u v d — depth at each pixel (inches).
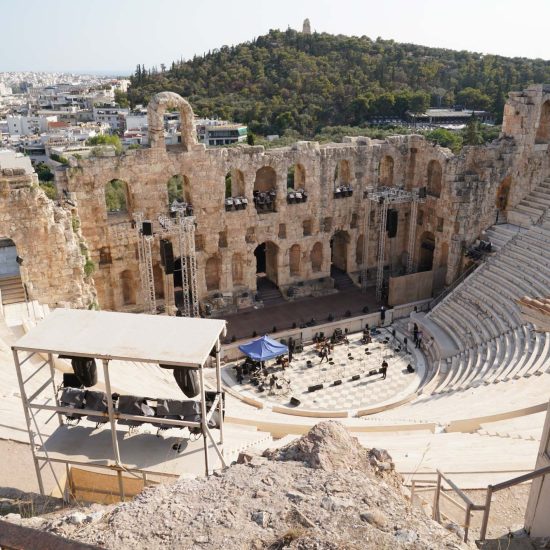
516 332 1678.2
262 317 2151.8
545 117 2304.4
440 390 1557.6
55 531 404.2
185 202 2062.0
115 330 642.8
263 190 2364.7
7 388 1026.1
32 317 1421.0
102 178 1859.0
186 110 1902.1
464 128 4911.4
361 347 1979.6
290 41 7780.5
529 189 2285.9
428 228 2400.3
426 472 732.7
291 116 5226.4
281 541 365.4
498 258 2090.3
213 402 663.1
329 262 2375.7
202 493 428.5
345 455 480.4
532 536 513.0
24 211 1482.5
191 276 1996.8
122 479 658.8
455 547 366.6
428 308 2199.8
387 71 6875.0
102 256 1973.4
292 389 1720.0
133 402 658.2
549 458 491.8
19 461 727.7
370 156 2295.8
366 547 358.9
